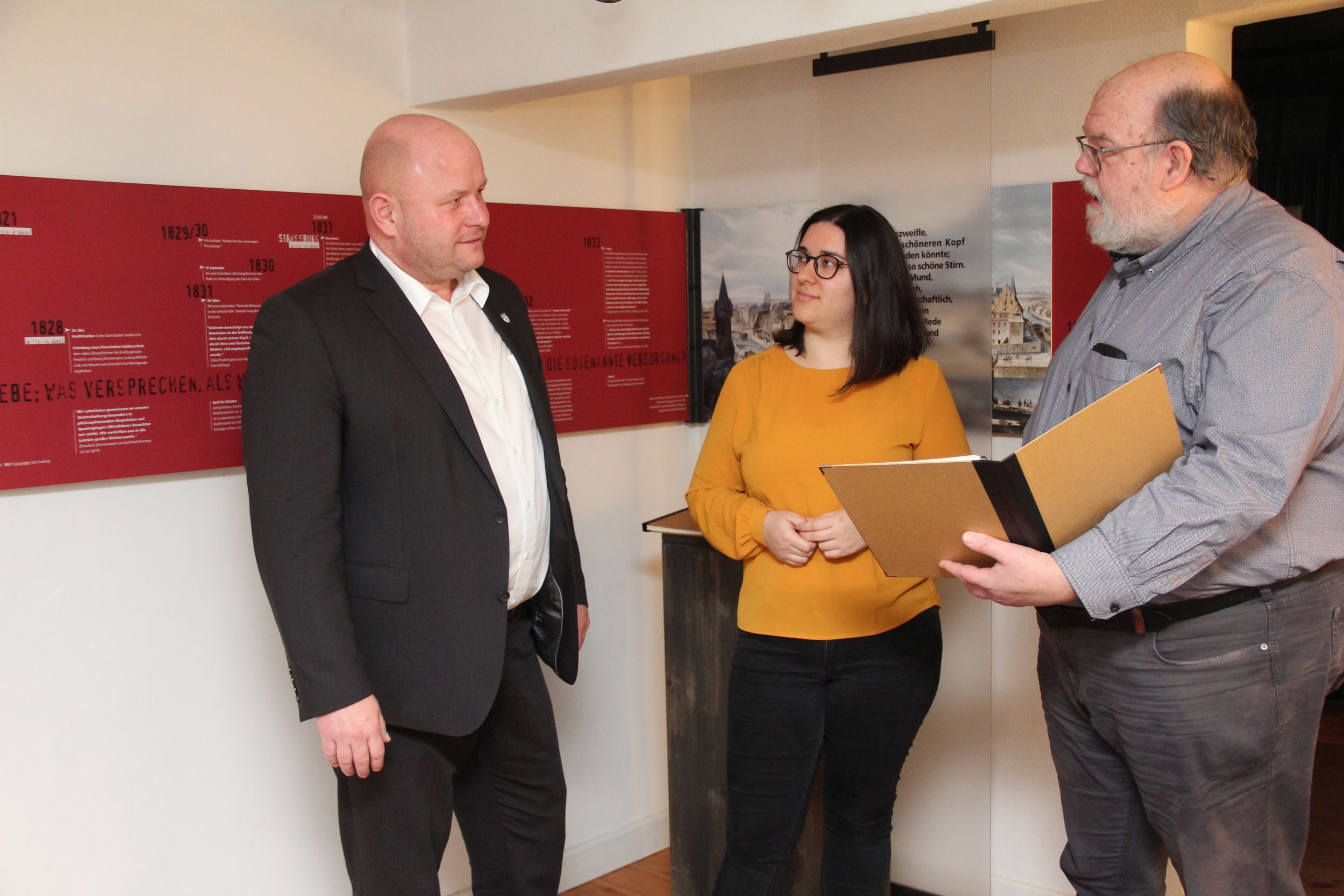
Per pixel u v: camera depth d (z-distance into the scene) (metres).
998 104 2.52
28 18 1.91
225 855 2.27
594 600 2.96
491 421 1.93
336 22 2.35
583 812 2.97
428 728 1.80
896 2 1.79
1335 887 2.77
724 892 2.20
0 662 1.96
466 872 2.71
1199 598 1.54
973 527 1.54
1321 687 1.61
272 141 2.26
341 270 1.84
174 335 2.09
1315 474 1.53
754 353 3.01
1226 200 1.58
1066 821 1.92
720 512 2.17
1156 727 1.60
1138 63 1.64
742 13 1.97
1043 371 2.50
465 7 2.37
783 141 2.93
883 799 2.16
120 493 2.08
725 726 2.53
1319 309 1.43
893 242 2.07
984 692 2.68
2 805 1.98
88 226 1.96
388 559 1.79
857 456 2.06
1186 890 1.65
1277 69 4.22
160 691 2.15
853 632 2.05
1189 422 1.56
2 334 1.88
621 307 2.92
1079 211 2.41
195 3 2.12
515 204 2.66
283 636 1.68
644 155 3.00
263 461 1.68
